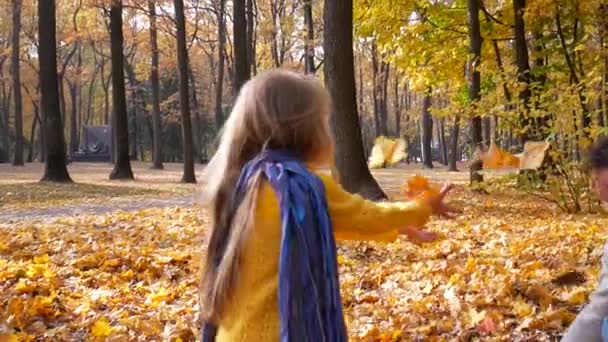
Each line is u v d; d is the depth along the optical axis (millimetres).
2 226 10953
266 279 2045
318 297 1969
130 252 7711
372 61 50062
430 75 21359
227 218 2131
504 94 12328
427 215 2254
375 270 6711
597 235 8398
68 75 58906
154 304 5547
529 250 7438
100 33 41719
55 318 5129
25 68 54531
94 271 6918
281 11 42938
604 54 14938
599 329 2299
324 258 1995
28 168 40719
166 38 45500
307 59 37656
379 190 13523
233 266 2074
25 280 6059
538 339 4363
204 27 50125
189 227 10281
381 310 5141
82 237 9219
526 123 12797
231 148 2201
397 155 2490
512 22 19922
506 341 4363
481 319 4652
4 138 56938
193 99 54375
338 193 2164
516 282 5633
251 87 2217
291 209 1993
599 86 12359
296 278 1965
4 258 7762
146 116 61812
